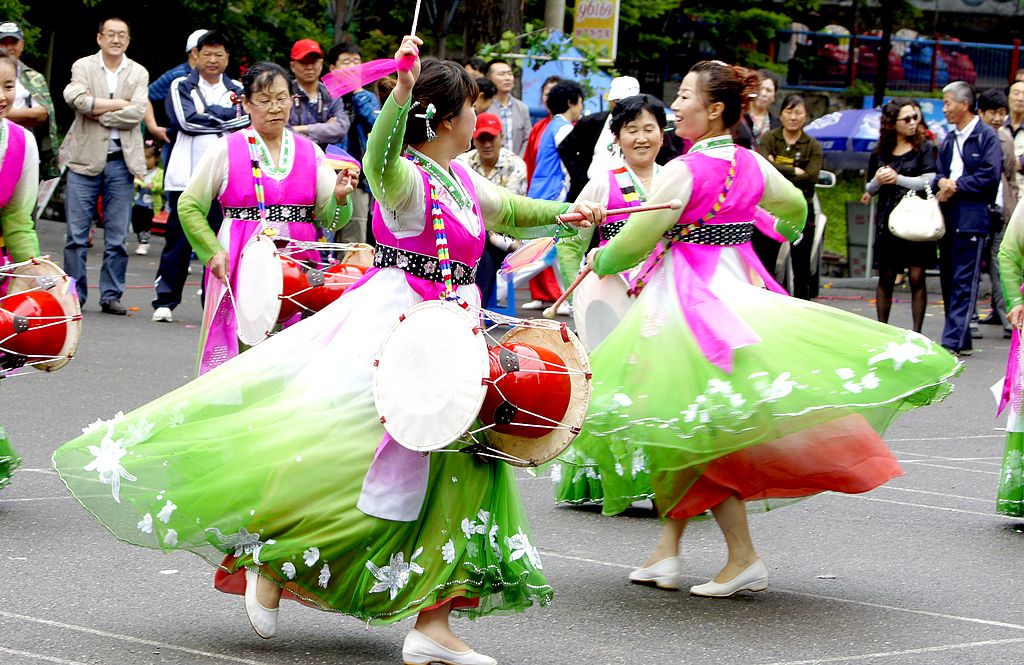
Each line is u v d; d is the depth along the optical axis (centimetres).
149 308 1453
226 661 506
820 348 582
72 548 640
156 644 521
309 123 1207
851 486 597
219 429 510
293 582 494
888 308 1417
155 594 582
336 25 2184
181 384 1055
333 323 520
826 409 568
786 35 3834
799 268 1454
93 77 1337
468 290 518
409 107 481
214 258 817
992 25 4356
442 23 2191
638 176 753
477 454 495
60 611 555
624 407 585
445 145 512
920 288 1399
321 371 508
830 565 675
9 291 661
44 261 658
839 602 612
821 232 1560
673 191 597
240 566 497
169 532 502
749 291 600
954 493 841
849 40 3869
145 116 1448
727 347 572
